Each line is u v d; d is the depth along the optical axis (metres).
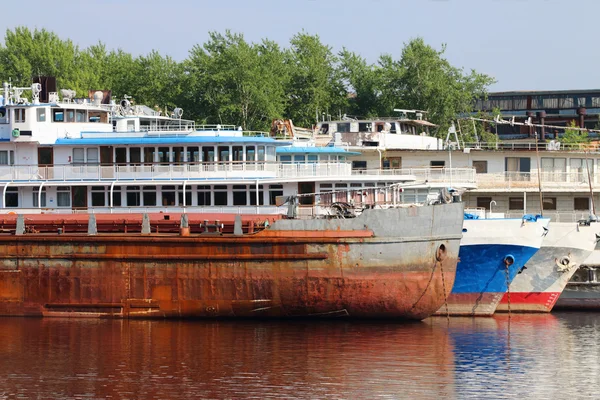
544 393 85.62
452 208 111.06
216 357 95.44
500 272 119.19
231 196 125.88
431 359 95.94
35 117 129.38
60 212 127.94
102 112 136.12
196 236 110.50
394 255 109.31
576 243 122.12
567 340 105.25
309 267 109.19
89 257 112.50
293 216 115.94
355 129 174.88
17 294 114.31
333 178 125.19
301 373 90.44
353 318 112.56
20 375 89.88
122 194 127.81
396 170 155.75
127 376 89.25
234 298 110.75
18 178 128.88
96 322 111.62
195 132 129.25
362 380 88.38
